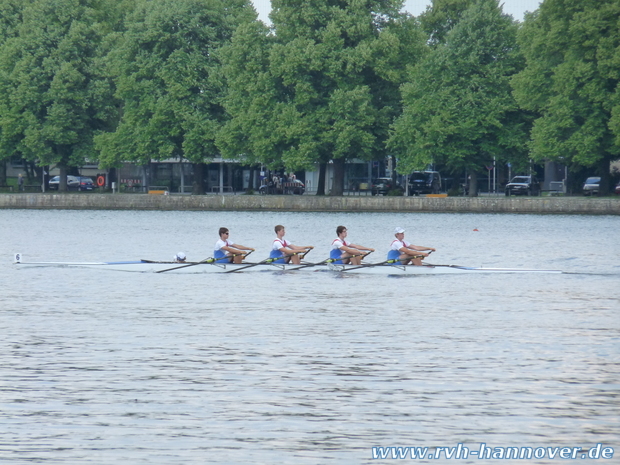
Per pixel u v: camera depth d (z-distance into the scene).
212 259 156.38
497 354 86.56
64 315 110.62
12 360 83.44
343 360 83.69
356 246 156.50
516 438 61.34
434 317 109.44
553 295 130.62
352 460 57.25
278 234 158.12
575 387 73.81
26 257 190.50
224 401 69.50
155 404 68.62
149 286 139.12
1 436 61.19
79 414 66.12
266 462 56.62
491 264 179.00
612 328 101.50
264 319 107.56
